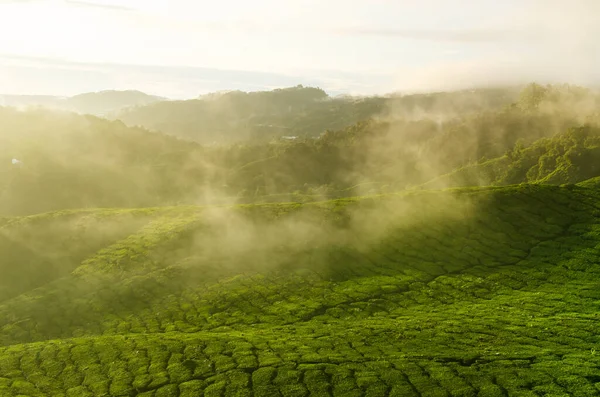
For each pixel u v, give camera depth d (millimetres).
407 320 81688
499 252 112875
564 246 109750
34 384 68062
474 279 100875
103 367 70562
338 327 81438
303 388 57250
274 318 91250
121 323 96312
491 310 83125
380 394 54094
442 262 111750
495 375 54938
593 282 91562
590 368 54469
